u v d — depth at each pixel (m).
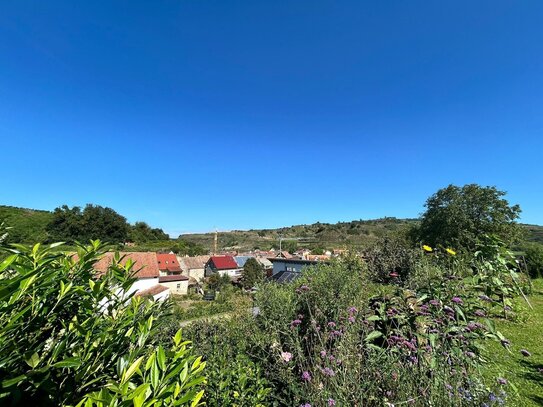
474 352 2.63
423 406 1.95
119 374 1.06
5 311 0.95
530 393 3.23
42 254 1.16
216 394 2.28
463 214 23.62
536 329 5.74
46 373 0.98
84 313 1.27
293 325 3.23
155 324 1.57
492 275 3.89
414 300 3.40
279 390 2.75
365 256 9.68
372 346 2.47
